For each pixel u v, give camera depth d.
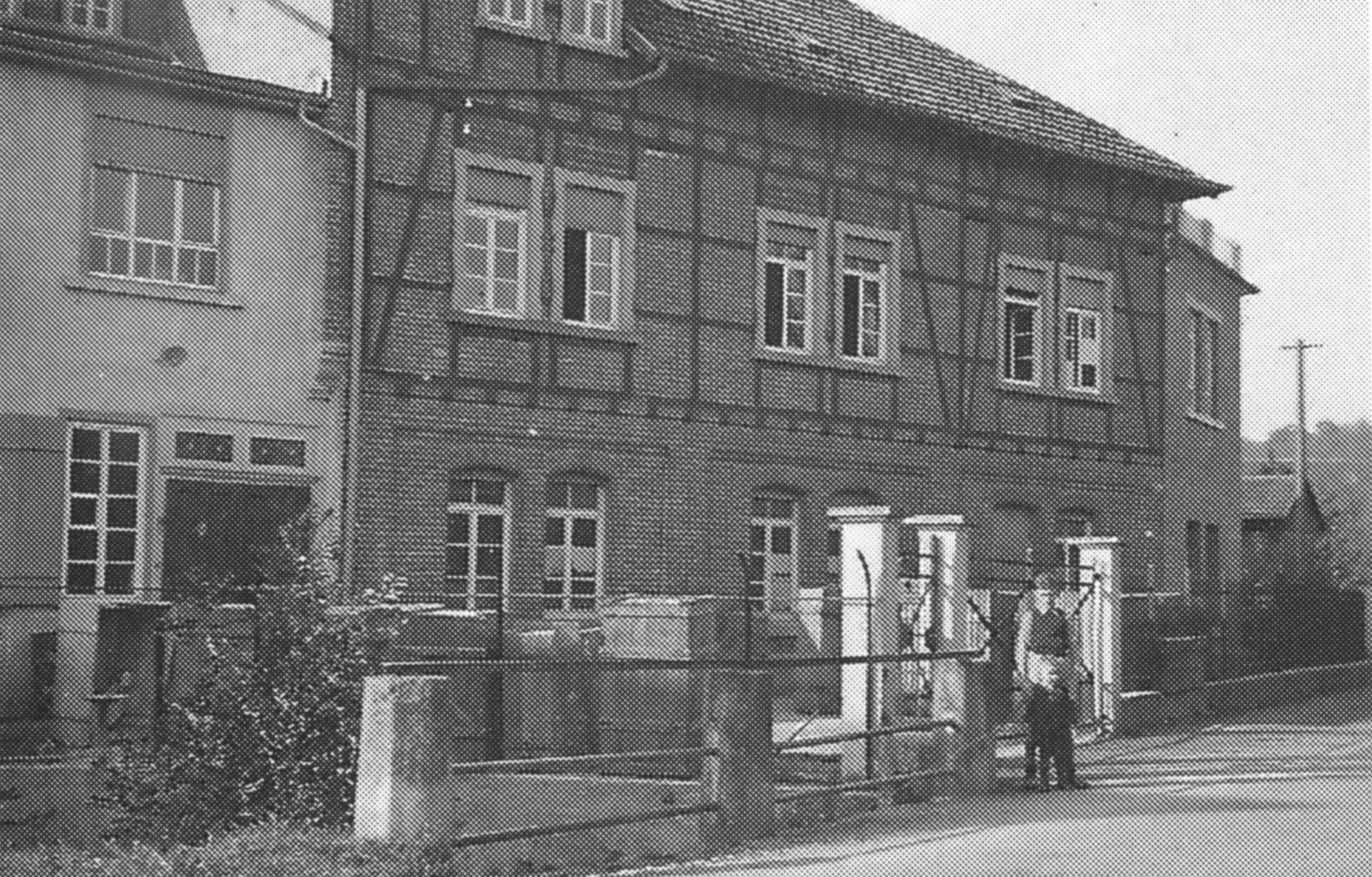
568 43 26.84
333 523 24.09
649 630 19.27
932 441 31.70
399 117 25.14
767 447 29.14
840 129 30.53
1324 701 31.41
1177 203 36.94
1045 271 33.94
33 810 18.61
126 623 21.25
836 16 32.47
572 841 17.56
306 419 24.11
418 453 25.05
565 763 13.62
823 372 30.06
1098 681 25.27
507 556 26.03
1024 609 22.16
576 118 26.97
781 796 15.62
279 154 24.17
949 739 18.33
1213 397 40.12
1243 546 45.22
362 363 24.61
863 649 18.89
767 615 28.59
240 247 23.86
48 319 22.55
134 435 23.08
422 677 12.70
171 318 23.33
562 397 26.59
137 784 17.27
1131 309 35.62
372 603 17.69
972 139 32.34
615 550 27.16
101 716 20.06
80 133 22.88
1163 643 26.89
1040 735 19.02
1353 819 16.19
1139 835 15.22
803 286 30.06
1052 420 33.91
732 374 28.69
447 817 12.70
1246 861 13.80
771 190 29.42
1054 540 33.78
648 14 28.59
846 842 15.27
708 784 15.21
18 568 22.12
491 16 26.16
